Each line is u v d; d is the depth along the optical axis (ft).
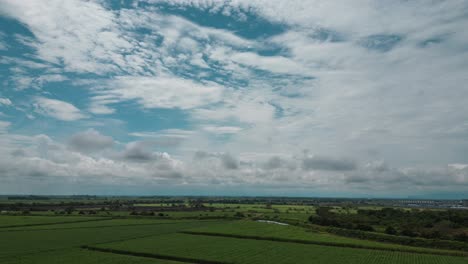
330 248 292.81
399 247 307.99
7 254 243.40
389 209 628.69
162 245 292.61
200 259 236.43
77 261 223.30
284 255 257.14
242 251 270.67
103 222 483.92
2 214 559.38
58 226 422.41
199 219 568.82
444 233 380.99
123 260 229.86
